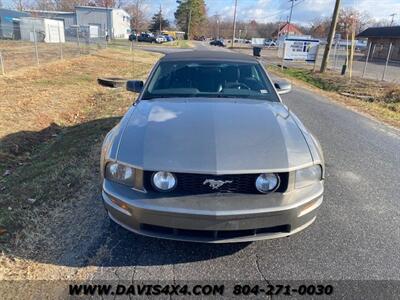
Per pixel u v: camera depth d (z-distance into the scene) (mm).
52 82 11242
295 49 27125
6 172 4695
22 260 2570
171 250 2764
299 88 14078
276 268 2607
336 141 6113
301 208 2471
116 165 2535
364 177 4445
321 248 2871
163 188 2396
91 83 11984
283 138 2682
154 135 2631
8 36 30766
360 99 12578
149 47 41500
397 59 40875
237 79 3807
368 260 2730
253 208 2348
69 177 4004
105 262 2596
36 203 3445
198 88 3672
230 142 2551
